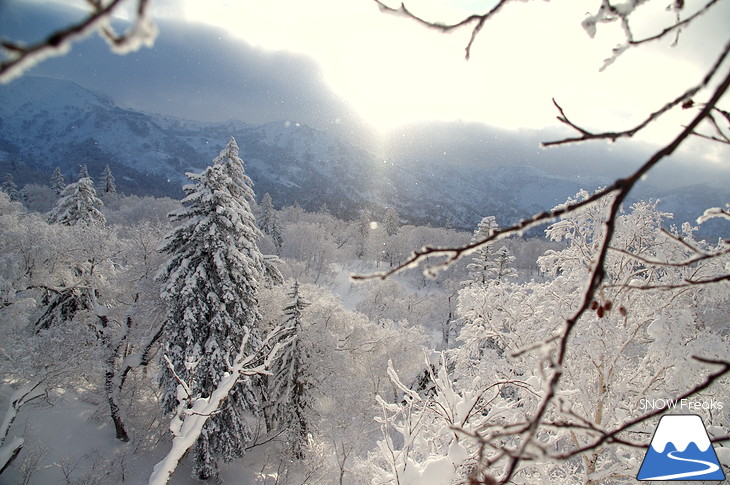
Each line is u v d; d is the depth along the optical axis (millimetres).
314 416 22219
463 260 63031
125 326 20234
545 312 10039
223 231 18859
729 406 7176
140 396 22547
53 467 17438
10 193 68188
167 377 18328
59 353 17359
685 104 1403
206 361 17484
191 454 20875
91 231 21344
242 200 21328
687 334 7496
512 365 10125
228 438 18641
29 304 16359
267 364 8188
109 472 18125
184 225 18266
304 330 22672
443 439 7105
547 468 6887
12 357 15961
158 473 6969
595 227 9914
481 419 6320
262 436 23438
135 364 20141
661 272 9586
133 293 21547
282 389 22062
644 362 8617
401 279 69000
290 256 71812
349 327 26547
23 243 18625
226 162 21125
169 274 18547
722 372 1304
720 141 1521
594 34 1468
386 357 26766
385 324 30750
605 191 1190
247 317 19062
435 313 48844
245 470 20859
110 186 93312
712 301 8781
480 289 11711
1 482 16047
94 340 19625
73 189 34406
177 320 18078
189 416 7492
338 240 96438
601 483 7809
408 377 28547
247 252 19984
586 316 8805
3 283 15906
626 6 1378
